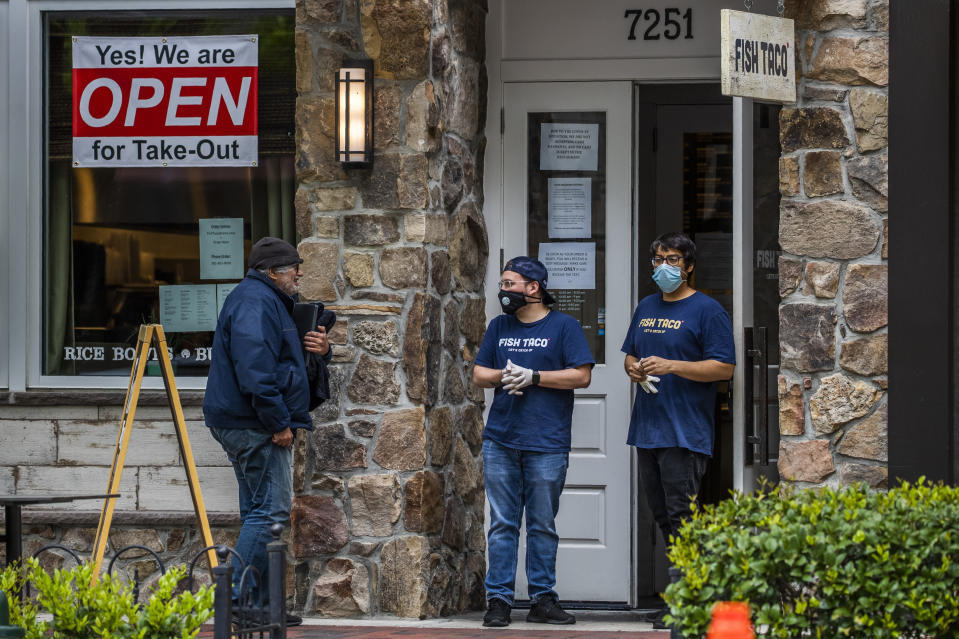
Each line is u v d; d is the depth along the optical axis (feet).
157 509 65.26
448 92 63.57
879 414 57.47
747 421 58.80
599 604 66.54
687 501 57.67
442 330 63.57
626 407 67.15
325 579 60.90
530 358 59.72
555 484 59.41
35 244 67.41
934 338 55.98
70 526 64.95
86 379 66.90
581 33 68.33
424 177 61.16
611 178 68.18
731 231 69.21
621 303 67.72
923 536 35.01
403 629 57.47
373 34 61.16
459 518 65.36
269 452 55.16
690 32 67.67
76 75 67.21
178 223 66.85
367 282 61.41
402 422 60.70
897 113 56.70
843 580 34.55
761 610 34.68
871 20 57.62
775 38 55.72
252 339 53.93
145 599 63.98
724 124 68.90
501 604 58.85
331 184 62.08
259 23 66.13
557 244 68.49
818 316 58.29
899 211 56.65
